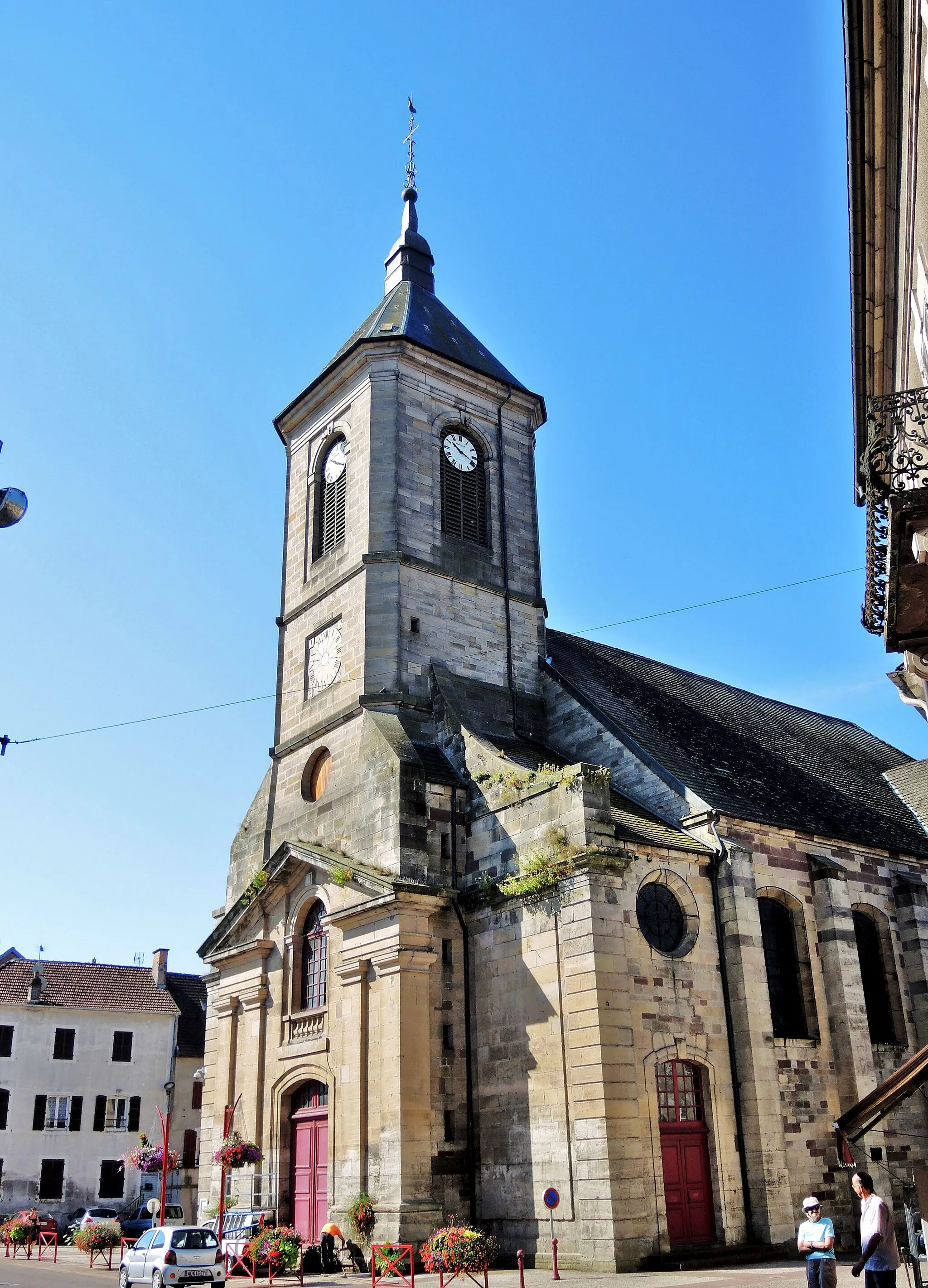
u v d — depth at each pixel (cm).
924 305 1280
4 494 1148
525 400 3306
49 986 4816
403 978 2256
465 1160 2233
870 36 1163
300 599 3116
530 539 3189
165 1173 2270
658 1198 2003
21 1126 4484
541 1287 1697
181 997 5200
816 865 2581
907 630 1298
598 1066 2012
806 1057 2366
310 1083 2486
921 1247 1546
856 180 1323
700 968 2262
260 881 2739
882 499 1154
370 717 2652
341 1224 2208
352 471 3031
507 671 2945
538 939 2212
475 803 2498
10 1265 2666
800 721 3778
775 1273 1819
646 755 2608
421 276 3556
